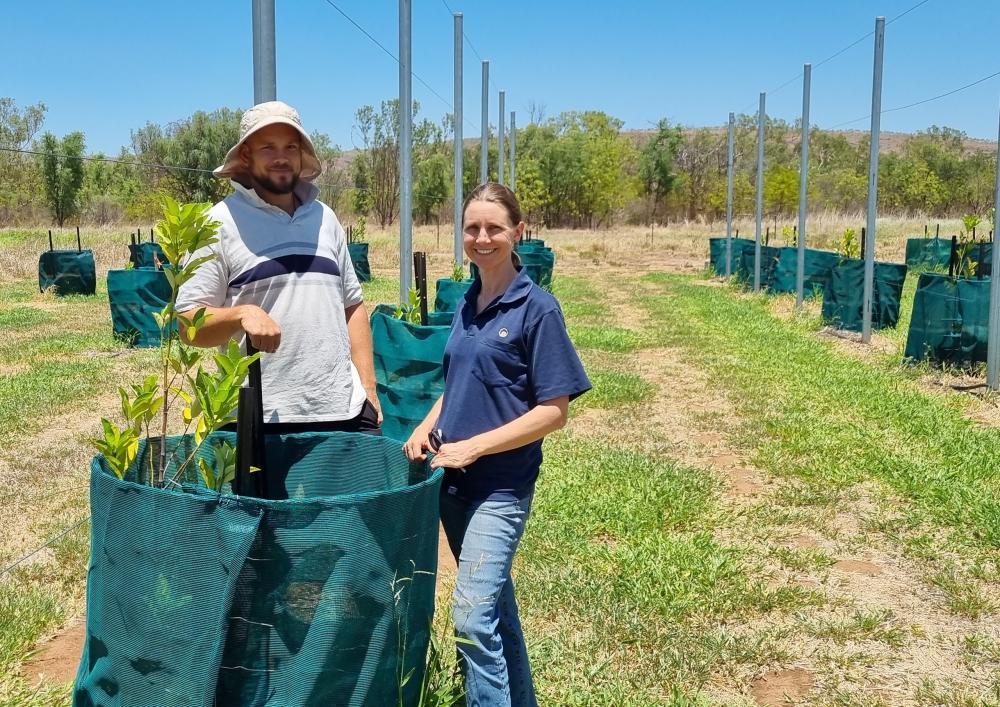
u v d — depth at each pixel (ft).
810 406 28.14
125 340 39.63
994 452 22.43
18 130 160.66
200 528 7.31
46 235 112.16
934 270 77.51
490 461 9.04
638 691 11.74
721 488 20.49
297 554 7.36
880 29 38.14
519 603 14.16
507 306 8.95
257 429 8.57
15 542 16.74
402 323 20.66
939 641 13.44
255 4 13.41
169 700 7.45
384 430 21.01
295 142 10.61
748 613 14.25
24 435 24.85
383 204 179.42
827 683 12.15
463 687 9.85
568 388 8.75
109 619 7.82
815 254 55.47
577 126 239.09
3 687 11.34
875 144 39.19
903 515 18.67
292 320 10.58
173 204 8.36
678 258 110.52
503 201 8.92
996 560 16.21
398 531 7.93
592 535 17.52
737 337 42.55
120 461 8.38
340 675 7.70
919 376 32.68
